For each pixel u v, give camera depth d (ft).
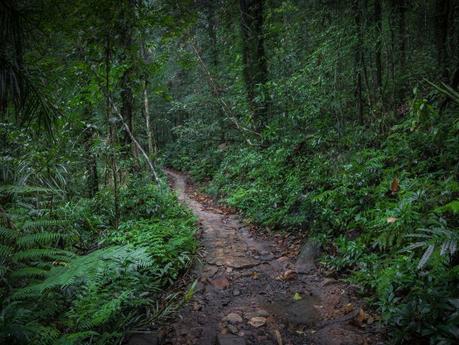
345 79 21.56
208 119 47.37
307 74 22.67
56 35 14.93
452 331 7.44
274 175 23.77
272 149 26.30
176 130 49.57
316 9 26.14
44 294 9.78
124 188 22.35
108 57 17.03
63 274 9.20
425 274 9.21
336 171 18.08
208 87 43.16
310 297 11.67
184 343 9.31
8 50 9.50
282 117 26.53
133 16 17.25
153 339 9.21
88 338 9.04
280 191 21.68
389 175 15.29
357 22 20.07
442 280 8.96
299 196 19.21
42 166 17.19
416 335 8.38
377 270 11.29
